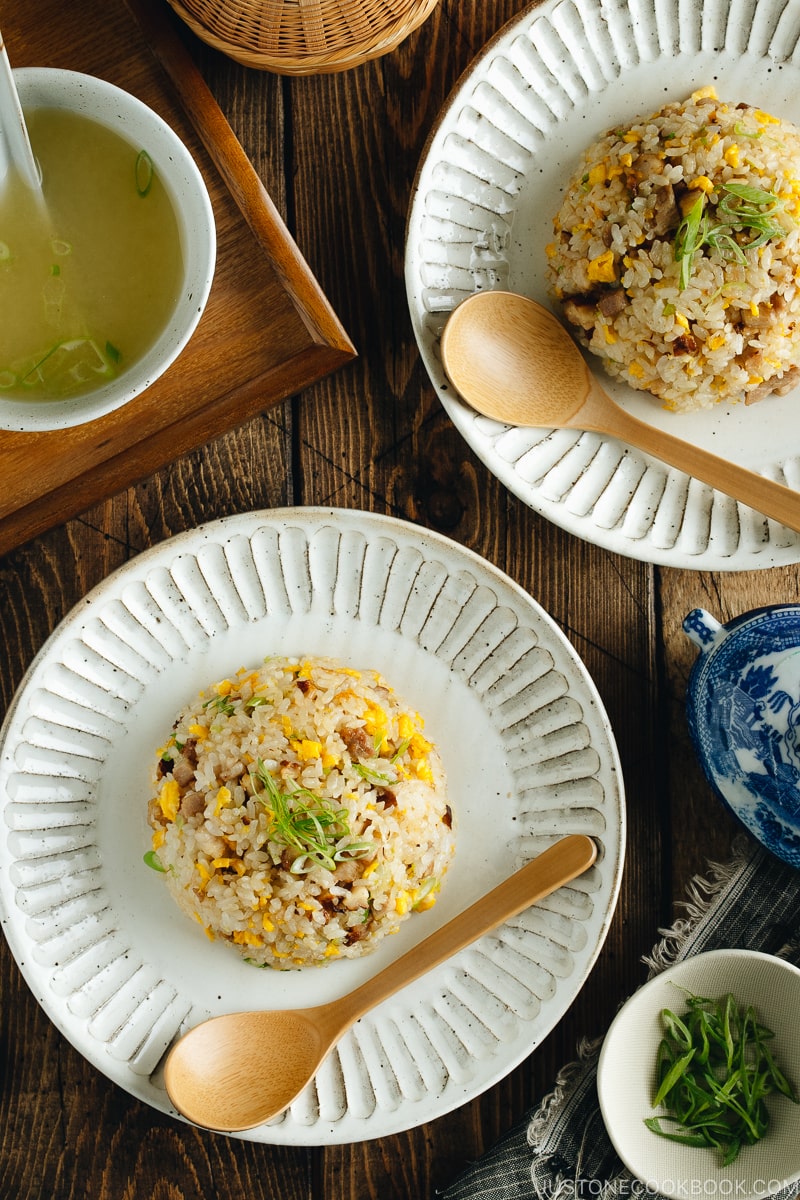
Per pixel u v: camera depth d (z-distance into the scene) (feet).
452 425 2.94
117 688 2.84
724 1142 2.81
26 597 2.92
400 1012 2.83
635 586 2.96
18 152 2.47
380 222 2.93
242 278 2.79
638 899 2.94
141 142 2.53
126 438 2.80
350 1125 2.77
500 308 2.81
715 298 2.76
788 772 2.80
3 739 2.74
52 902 2.79
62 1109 2.90
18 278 2.57
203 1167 2.91
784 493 2.78
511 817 2.85
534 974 2.80
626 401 2.90
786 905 2.88
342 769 2.72
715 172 2.76
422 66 2.92
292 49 2.71
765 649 2.81
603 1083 2.73
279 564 2.84
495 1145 2.87
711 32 2.83
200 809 2.74
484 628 2.85
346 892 2.70
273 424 2.93
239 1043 2.77
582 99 2.86
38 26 2.77
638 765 2.95
